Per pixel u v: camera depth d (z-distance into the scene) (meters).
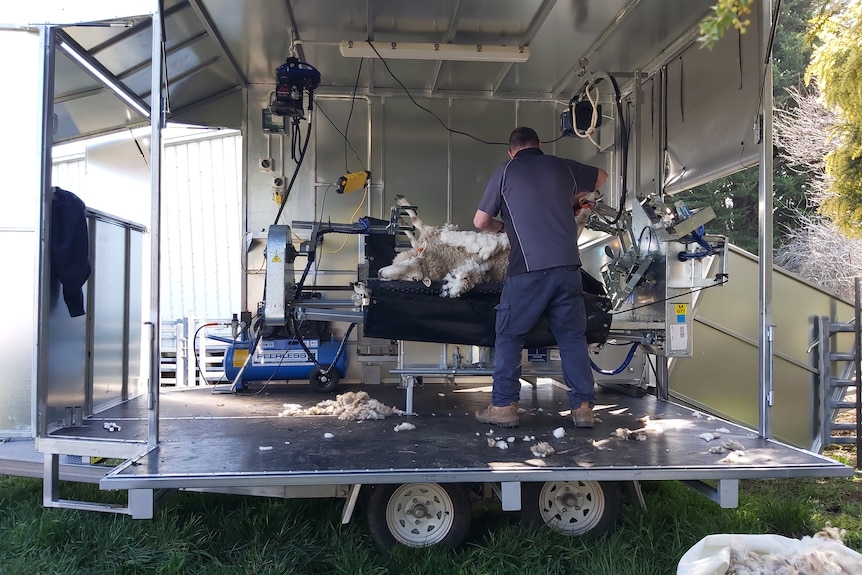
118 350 4.34
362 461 2.64
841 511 3.84
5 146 3.48
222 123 5.16
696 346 4.95
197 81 4.83
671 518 3.13
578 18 4.09
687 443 3.01
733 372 4.99
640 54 4.69
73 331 3.69
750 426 4.96
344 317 3.63
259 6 3.89
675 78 4.65
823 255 10.67
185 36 4.17
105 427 3.40
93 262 3.95
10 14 2.87
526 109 5.45
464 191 5.38
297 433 3.18
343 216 5.24
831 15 7.17
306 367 4.74
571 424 3.43
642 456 2.76
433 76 5.06
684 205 3.76
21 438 3.50
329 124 5.23
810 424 5.03
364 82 5.18
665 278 3.73
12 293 3.51
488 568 2.65
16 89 3.50
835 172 7.88
